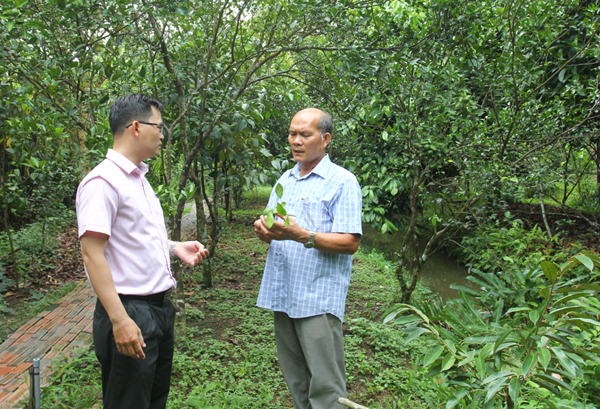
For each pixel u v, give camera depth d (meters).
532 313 1.45
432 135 3.94
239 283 5.54
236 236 8.26
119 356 1.68
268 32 4.13
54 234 6.65
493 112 5.04
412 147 4.02
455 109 3.85
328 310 2.14
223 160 4.59
